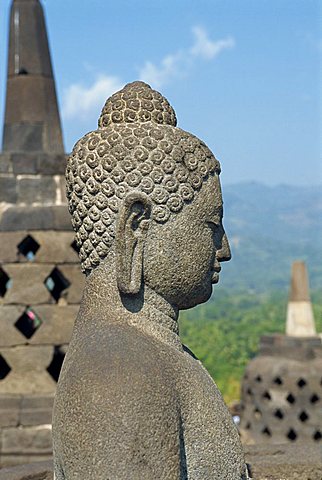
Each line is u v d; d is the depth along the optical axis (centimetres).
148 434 353
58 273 880
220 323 6391
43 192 887
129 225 391
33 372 854
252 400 1275
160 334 397
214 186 410
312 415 1238
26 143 917
